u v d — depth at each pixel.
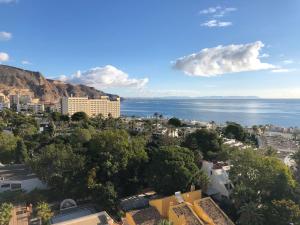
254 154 64.75
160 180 61.53
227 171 67.19
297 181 65.94
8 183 68.12
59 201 63.72
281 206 49.00
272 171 58.88
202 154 84.31
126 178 67.12
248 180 59.25
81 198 64.44
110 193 58.56
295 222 47.66
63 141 100.88
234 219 55.59
